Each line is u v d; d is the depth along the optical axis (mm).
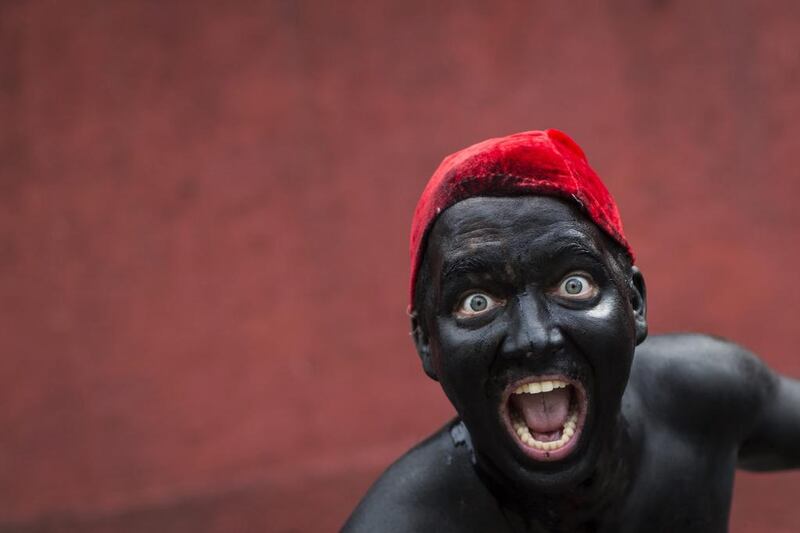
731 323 10680
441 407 10391
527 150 2098
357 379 10336
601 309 2068
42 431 9844
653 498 2471
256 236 10328
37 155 9984
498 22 10742
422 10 10680
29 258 9930
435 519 2410
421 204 2234
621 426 2396
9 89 9977
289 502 9086
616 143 10773
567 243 2061
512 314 2062
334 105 10508
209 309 10195
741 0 10867
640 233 10695
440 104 10648
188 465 10000
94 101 10109
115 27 10164
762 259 10719
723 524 2611
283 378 10242
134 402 9992
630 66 10852
